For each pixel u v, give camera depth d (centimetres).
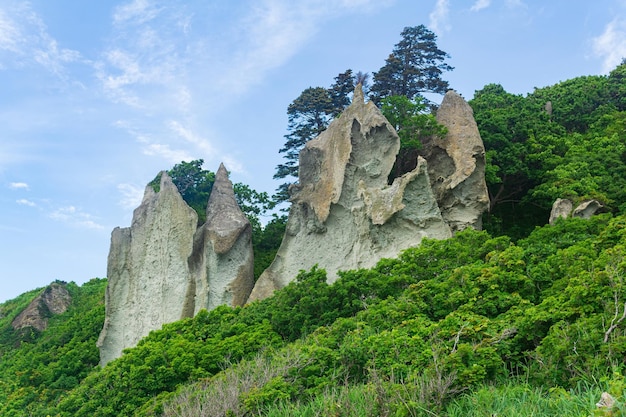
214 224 2695
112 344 2822
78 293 3962
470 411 1177
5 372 3045
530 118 3114
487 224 2727
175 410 1497
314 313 1997
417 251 2052
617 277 1455
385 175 2480
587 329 1315
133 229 2972
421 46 3962
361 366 1511
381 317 1714
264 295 2538
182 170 3375
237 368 1700
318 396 1382
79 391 2172
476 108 3288
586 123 3512
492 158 2833
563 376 1269
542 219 2870
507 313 1563
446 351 1384
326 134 2700
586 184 2583
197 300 2634
